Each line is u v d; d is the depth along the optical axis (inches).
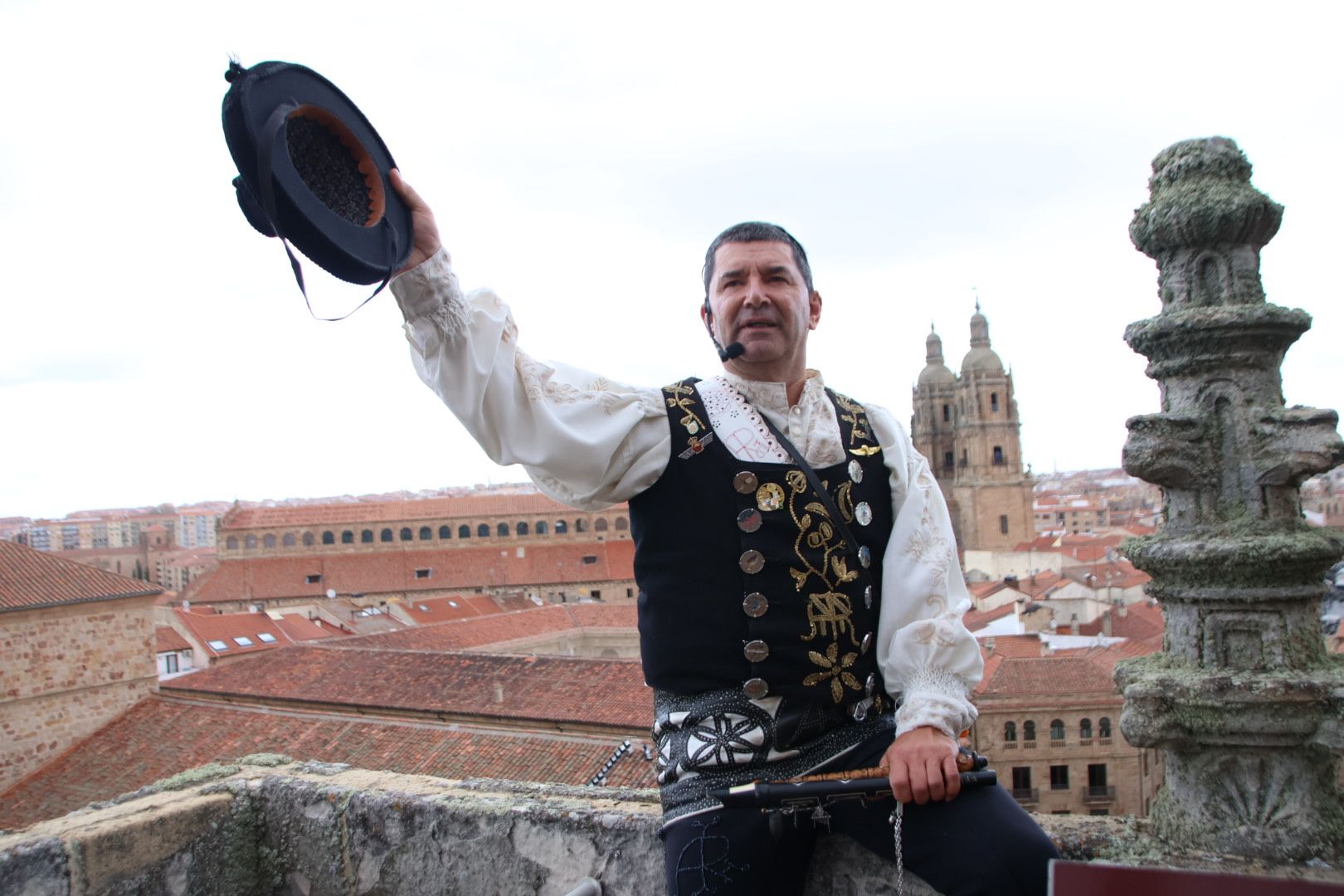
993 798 85.8
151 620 1243.8
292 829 130.8
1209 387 94.1
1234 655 92.7
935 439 4650.6
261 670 1192.2
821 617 89.2
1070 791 1448.1
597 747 904.9
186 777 138.2
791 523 89.8
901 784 81.0
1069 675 1494.8
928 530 94.1
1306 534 89.8
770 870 86.2
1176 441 93.3
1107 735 1449.3
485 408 86.0
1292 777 89.8
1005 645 1851.6
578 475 89.7
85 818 123.1
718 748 87.5
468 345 84.7
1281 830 89.4
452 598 2679.6
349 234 76.4
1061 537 4394.7
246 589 3147.1
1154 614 2096.5
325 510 3452.3
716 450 91.9
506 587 3221.0
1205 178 95.0
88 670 1168.8
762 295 92.0
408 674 1111.0
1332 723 86.0
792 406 96.3
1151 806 99.7
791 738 88.4
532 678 1047.6
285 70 74.5
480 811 118.1
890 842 85.5
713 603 89.5
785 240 96.7
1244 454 92.7
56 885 114.0
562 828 113.8
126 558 6466.5
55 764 1098.1
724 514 90.3
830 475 93.2
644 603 94.2
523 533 3405.5
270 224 71.3
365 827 125.6
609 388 94.0
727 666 89.2
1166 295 98.1
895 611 91.0
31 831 119.2
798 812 87.1
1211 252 95.0
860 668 91.4
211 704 1159.6
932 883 83.6
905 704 86.4
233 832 130.7
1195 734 92.6
